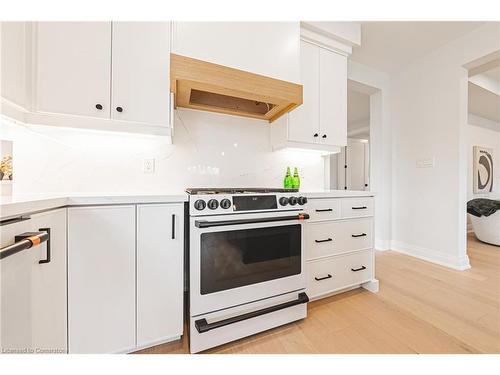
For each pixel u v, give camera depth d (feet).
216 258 4.06
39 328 2.71
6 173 4.05
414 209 9.62
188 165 5.86
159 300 3.85
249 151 6.62
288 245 4.78
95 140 4.99
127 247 3.62
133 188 5.30
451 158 8.41
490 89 10.83
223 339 4.06
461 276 7.41
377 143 10.64
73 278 3.29
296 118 6.32
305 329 4.63
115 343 3.56
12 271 2.27
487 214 10.68
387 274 7.57
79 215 3.33
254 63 4.88
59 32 3.76
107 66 4.02
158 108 4.34
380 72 10.36
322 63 6.73
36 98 3.63
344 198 5.88
